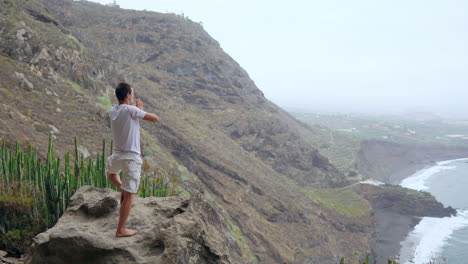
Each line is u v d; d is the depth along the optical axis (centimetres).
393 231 11862
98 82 6031
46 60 4909
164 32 16425
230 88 16062
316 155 15925
